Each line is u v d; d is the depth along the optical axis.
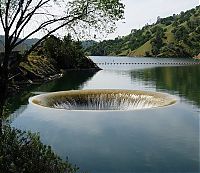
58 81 72.75
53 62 92.12
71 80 75.56
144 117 32.66
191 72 96.75
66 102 42.16
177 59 196.75
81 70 104.62
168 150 22.58
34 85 63.28
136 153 22.08
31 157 9.98
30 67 70.75
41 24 13.15
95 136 26.22
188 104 39.97
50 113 34.22
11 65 13.61
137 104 41.75
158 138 25.50
